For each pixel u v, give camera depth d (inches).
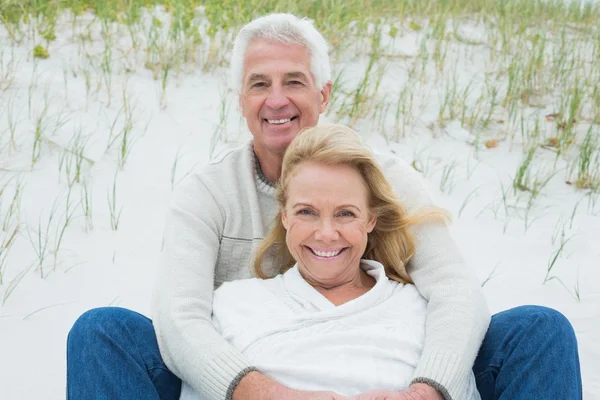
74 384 84.7
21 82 192.4
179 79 208.1
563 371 85.4
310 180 92.4
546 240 167.0
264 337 88.6
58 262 139.6
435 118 211.0
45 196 156.6
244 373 83.8
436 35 255.4
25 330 122.5
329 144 92.7
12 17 218.4
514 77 229.9
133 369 86.4
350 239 93.4
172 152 178.4
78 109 185.9
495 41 252.8
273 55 104.4
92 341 86.1
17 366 115.2
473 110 213.5
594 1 316.5
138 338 91.4
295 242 94.3
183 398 91.2
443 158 195.3
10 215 146.7
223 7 234.5
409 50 247.9
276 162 105.7
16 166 163.5
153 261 144.9
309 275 95.8
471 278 96.0
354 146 93.0
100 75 201.9
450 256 97.3
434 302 94.0
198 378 85.9
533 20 294.2
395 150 194.9
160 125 187.6
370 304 92.4
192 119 192.1
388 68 233.3
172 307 91.4
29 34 215.0
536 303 144.6
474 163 194.7
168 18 241.1
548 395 84.7
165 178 169.3
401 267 99.6
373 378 84.9
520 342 89.2
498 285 150.3
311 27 107.0
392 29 243.3
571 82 237.3
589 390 119.4
